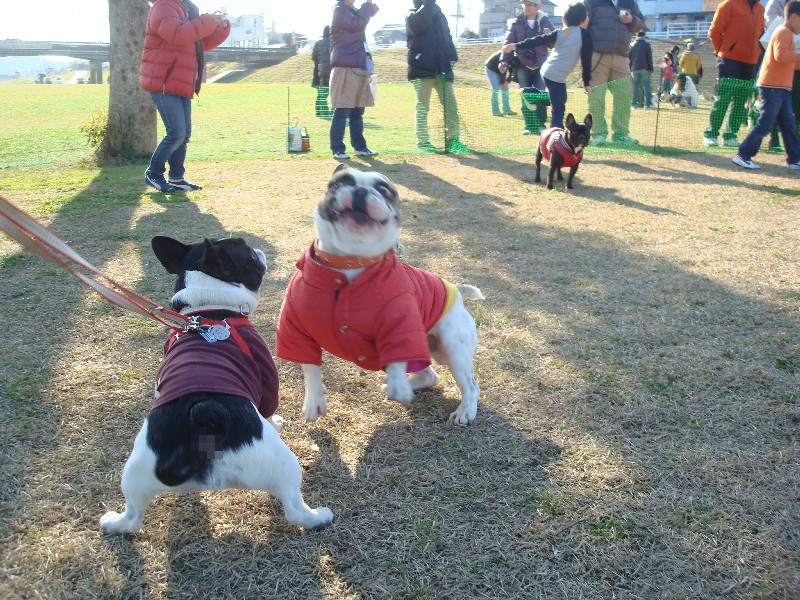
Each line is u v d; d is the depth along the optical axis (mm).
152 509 2545
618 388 3463
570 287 4773
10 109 18281
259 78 48844
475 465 2867
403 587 2215
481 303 4480
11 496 2576
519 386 3496
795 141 8867
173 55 6836
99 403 3223
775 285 4805
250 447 2180
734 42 10281
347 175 2766
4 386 3320
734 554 2361
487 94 18734
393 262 2834
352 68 9211
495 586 2230
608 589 2221
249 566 2295
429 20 9867
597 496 2660
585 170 8992
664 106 18500
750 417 3213
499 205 6973
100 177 8062
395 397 2703
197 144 11180
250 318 4219
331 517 2494
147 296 4434
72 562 2270
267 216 6391
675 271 5094
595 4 10594
